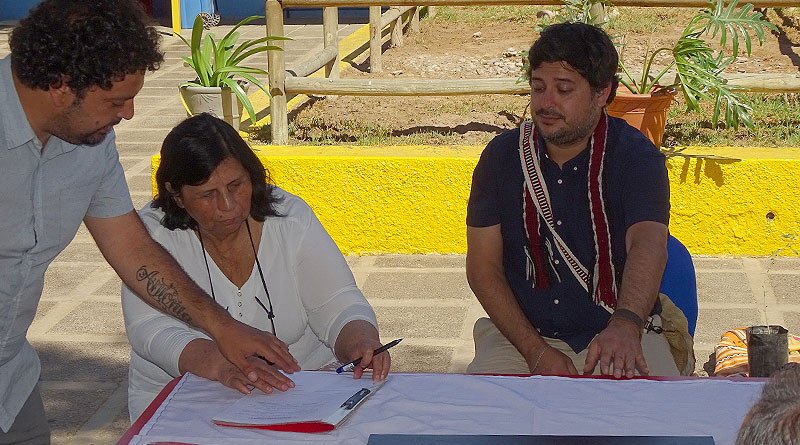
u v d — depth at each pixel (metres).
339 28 15.78
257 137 7.17
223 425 2.42
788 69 8.95
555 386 2.61
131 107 2.46
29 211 2.57
